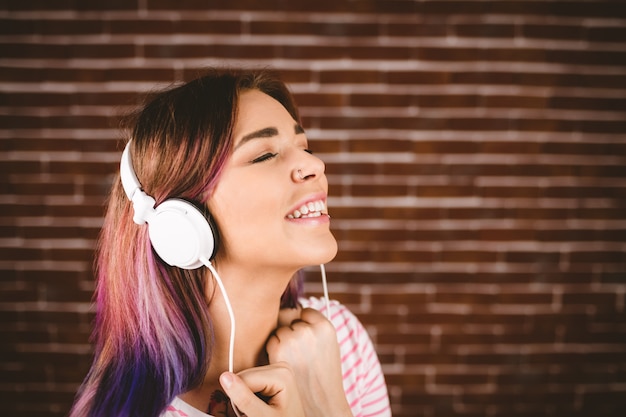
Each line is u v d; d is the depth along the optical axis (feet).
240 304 2.58
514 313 6.81
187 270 2.49
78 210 6.55
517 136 6.40
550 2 6.14
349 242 6.63
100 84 6.27
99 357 2.74
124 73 6.24
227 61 6.21
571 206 6.56
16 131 6.36
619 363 6.93
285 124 2.51
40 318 6.78
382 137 6.40
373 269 6.69
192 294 2.51
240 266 2.49
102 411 2.43
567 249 6.66
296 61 6.23
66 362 6.89
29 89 6.28
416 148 6.42
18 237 6.59
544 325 6.84
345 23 6.18
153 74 6.24
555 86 6.30
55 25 6.15
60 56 6.21
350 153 6.43
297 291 3.22
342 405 2.69
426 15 6.16
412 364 6.91
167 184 2.35
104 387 2.53
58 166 6.45
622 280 6.72
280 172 2.38
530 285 6.74
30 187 6.49
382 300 6.75
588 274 6.72
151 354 2.50
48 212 6.55
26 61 6.22
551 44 6.22
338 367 2.74
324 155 6.43
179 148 2.32
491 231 6.61
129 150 2.44
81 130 6.37
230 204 2.37
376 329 6.82
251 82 2.67
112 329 2.63
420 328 6.82
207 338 2.52
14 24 6.14
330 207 6.55
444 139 6.40
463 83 6.29
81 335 6.83
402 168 6.46
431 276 6.71
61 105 6.31
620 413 7.02
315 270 6.68
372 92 6.30
